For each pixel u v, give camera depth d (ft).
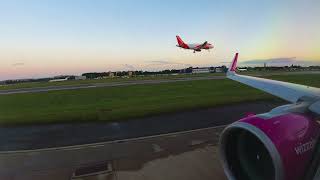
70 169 46.26
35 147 58.59
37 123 80.79
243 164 17.37
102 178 42.24
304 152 14.84
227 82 211.00
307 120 16.15
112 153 52.95
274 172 14.83
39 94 176.96
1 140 64.59
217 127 69.26
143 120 79.51
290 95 32.14
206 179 40.50
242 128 15.94
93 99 136.05
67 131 71.00
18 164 49.14
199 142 57.26
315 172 14.53
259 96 118.52
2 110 111.65
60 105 120.06
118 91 170.91
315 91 31.83
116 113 90.17
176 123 74.64
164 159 48.73
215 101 107.14
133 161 48.44
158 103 108.99
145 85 208.23
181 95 134.72
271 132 15.02
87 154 53.01
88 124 77.71
